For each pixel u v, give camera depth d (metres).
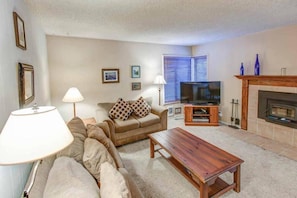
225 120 4.69
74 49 3.91
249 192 2.04
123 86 4.57
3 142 0.85
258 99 3.75
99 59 4.20
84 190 1.04
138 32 3.56
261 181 2.23
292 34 3.20
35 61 2.39
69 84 3.93
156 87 5.11
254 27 3.34
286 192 2.03
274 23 3.08
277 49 3.43
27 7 2.07
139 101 3.94
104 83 4.30
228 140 3.54
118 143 3.33
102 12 2.38
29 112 0.97
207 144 2.44
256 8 2.35
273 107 3.53
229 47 4.38
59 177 1.15
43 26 3.01
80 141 1.85
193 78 5.70
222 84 4.68
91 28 3.19
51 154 0.91
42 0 1.97
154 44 4.94
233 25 3.17
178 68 5.48
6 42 1.29
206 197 1.77
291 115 3.28
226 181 2.26
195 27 3.24
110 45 4.30
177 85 5.52
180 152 2.21
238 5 2.24
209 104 4.68
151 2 2.09
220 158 2.04
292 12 2.52
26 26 1.99
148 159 2.89
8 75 1.30
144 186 2.21
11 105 1.35
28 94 1.82
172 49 5.26
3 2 1.27
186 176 2.13
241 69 4.02
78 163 1.49
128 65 4.59
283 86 3.31
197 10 2.38
